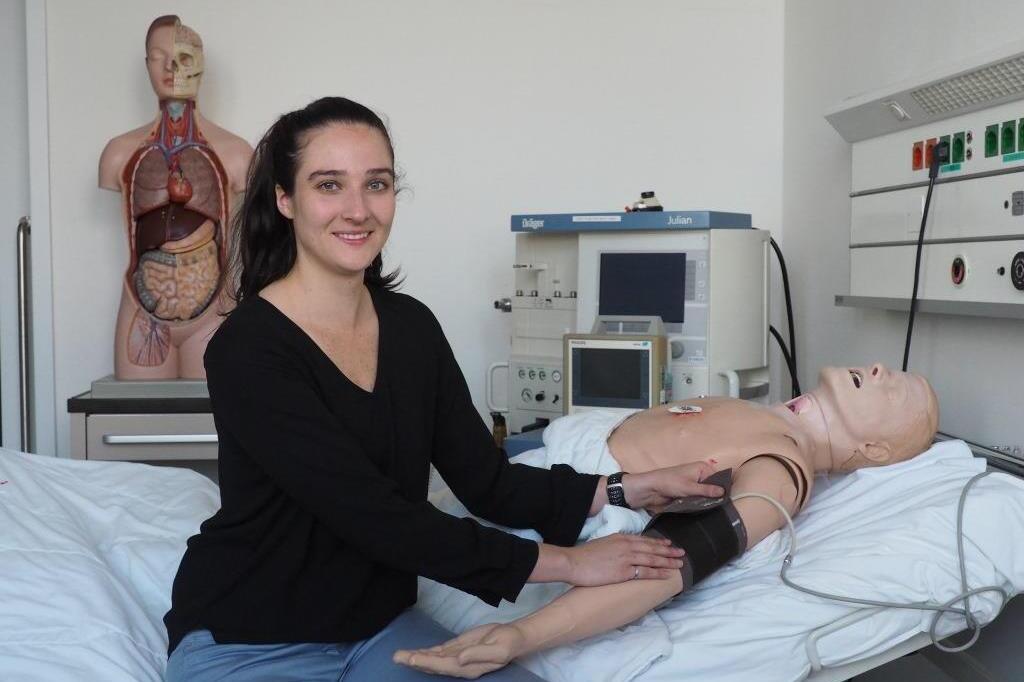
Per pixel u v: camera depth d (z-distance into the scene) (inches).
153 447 113.6
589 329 102.3
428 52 131.8
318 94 130.8
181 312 118.7
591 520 67.9
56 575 61.3
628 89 133.1
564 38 132.6
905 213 92.7
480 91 132.7
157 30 114.9
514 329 111.0
